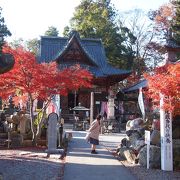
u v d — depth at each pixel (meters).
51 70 17.58
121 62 58.06
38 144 18.77
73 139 23.59
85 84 18.66
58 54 43.31
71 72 18.08
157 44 45.44
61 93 18.05
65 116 40.78
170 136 12.80
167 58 14.53
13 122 19.31
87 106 44.00
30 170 12.16
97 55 47.94
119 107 42.69
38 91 17.77
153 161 13.17
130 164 14.04
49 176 11.28
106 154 16.75
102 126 31.70
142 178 11.31
